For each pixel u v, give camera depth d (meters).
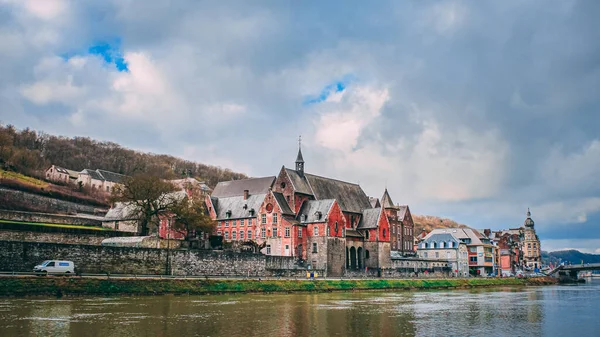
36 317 55.00
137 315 58.91
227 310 66.19
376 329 54.44
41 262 82.50
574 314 71.25
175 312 62.75
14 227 103.19
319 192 156.25
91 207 191.38
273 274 109.31
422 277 153.38
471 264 196.25
